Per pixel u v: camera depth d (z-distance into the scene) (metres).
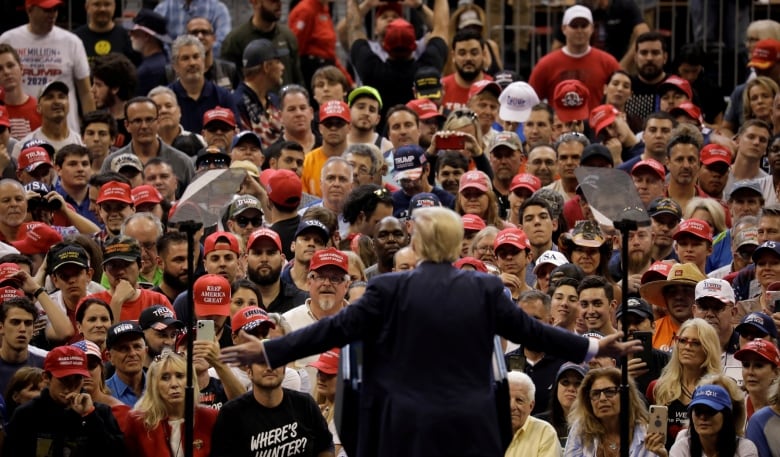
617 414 24.53
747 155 35.59
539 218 31.27
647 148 35.91
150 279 30.17
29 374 25.30
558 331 19.62
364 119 36.03
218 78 39.38
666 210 32.00
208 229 31.83
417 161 32.66
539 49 42.34
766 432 24.84
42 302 27.77
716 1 41.72
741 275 30.36
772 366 26.09
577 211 33.00
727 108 40.38
